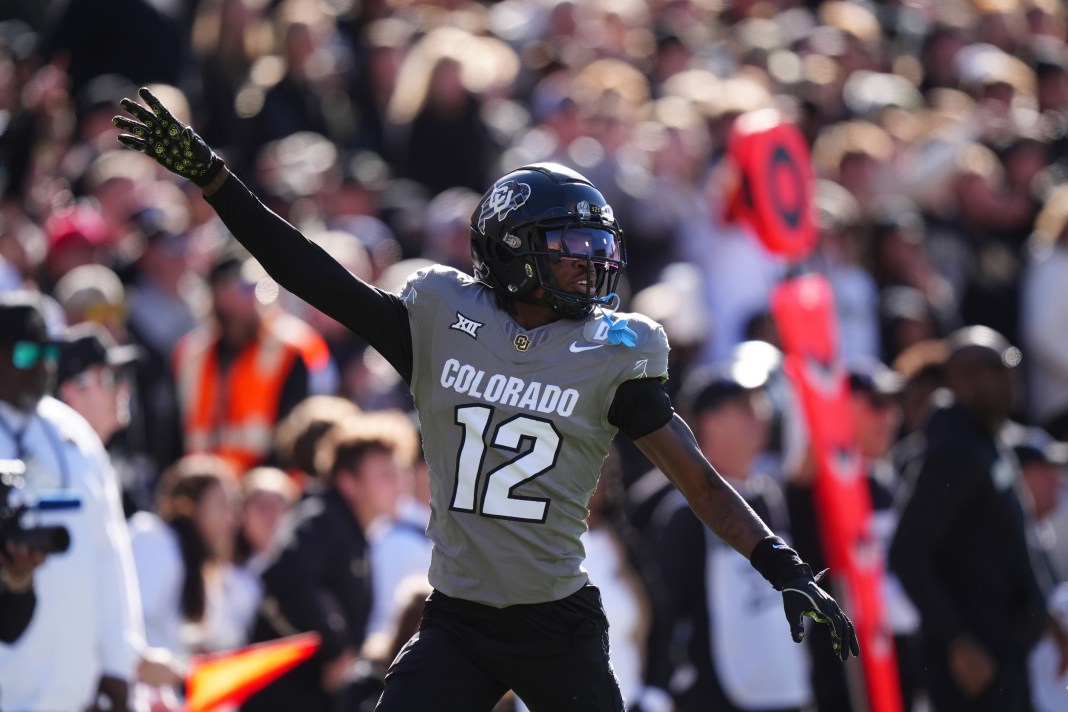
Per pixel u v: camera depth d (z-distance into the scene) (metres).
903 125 40.19
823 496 23.80
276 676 20.62
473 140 36.28
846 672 23.77
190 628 22.09
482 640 13.45
